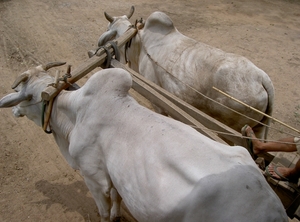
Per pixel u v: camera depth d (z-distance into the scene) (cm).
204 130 255
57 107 283
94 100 252
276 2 1058
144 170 208
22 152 438
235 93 319
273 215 170
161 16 389
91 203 372
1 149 440
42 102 288
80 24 833
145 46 401
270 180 262
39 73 301
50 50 701
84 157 259
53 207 366
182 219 187
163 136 213
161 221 197
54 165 420
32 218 353
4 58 665
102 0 1025
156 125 223
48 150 443
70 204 370
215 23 868
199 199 178
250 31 823
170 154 200
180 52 370
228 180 178
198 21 878
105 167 254
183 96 360
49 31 787
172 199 189
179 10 958
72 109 269
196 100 353
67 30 794
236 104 320
